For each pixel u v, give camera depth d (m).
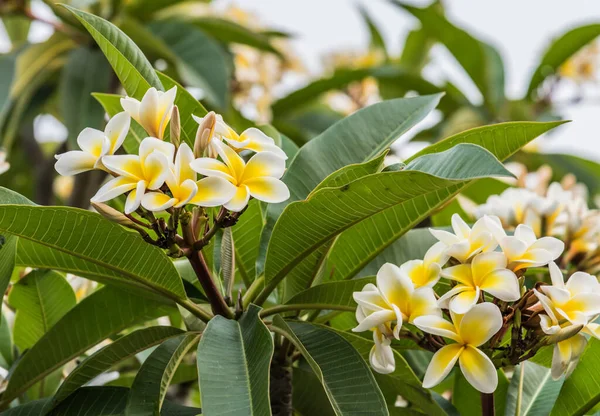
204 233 1.60
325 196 1.56
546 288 1.54
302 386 1.81
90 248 1.61
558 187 2.06
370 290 1.56
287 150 1.93
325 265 1.72
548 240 1.56
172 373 1.58
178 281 1.65
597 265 2.01
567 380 1.71
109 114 1.84
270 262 1.65
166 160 1.51
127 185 1.50
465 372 1.51
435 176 1.48
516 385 1.78
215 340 1.57
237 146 1.56
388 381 1.73
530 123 1.63
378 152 1.77
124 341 1.64
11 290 1.83
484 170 1.47
